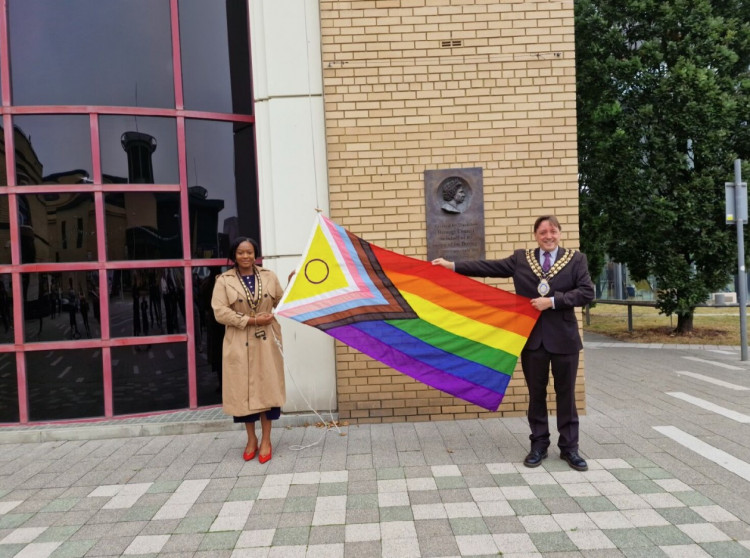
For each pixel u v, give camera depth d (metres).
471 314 4.18
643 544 2.83
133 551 2.93
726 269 10.30
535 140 5.14
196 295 5.63
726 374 7.20
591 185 11.37
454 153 5.14
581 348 3.90
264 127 5.33
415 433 4.77
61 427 5.05
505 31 5.12
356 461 4.14
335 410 5.22
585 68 10.85
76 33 5.43
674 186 10.27
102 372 5.37
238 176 5.78
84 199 5.37
